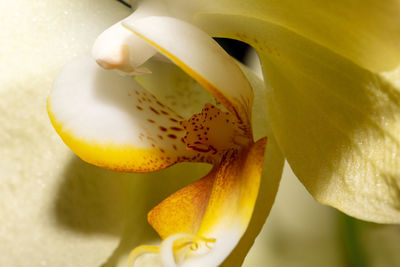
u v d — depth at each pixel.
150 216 0.12
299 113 0.12
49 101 0.12
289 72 0.12
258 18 0.12
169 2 0.12
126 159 0.12
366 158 0.12
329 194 0.12
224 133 0.12
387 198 0.12
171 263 0.12
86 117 0.12
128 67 0.12
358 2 0.11
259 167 0.12
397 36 0.11
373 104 0.12
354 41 0.11
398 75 0.11
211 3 0.12
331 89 0.12
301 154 0.12
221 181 0.12
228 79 0.12
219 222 0.12
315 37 0.11
